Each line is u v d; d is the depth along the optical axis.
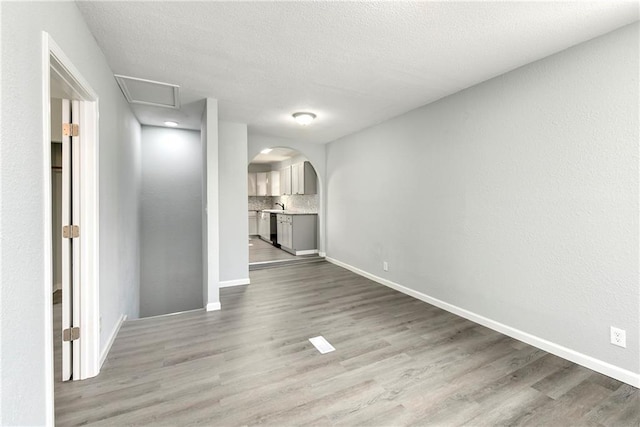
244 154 4.30
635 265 1.85
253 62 2.40
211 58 2.32
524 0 1.63
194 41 2.08
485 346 2.40
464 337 2.57
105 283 2.27
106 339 2.30
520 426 1.55
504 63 2.39
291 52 2.24
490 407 1.69
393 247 4.02
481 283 2.81
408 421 1.58
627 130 1.86
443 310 3.22
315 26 1.90
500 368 2.08
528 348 2.36
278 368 2.08
